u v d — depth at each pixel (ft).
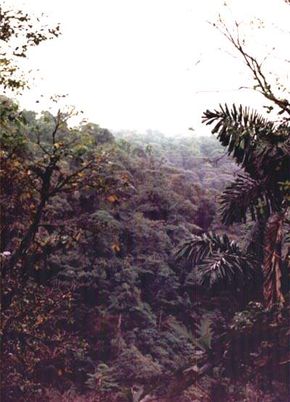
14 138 31.81
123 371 82.94
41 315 40.14
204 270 49.44
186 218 142.82
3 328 37.35
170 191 140.46
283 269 45.37
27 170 34.73
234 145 36.40
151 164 154.92
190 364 45.93
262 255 50.08
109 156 38.22
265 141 35.68
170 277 117.29
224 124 36.29
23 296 39.06
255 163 36.24
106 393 74.84
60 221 41.29
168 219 138.31
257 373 43.32
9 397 38.32
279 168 35.55
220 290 61.82
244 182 38.68
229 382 49.06
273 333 40.22
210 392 49.78
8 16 26.27
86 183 37.14
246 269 50.47
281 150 35.60
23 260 38.70
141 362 84.99
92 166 37.11
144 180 139.95
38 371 58.59
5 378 37.99
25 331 38.91
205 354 44.88
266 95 25.04
